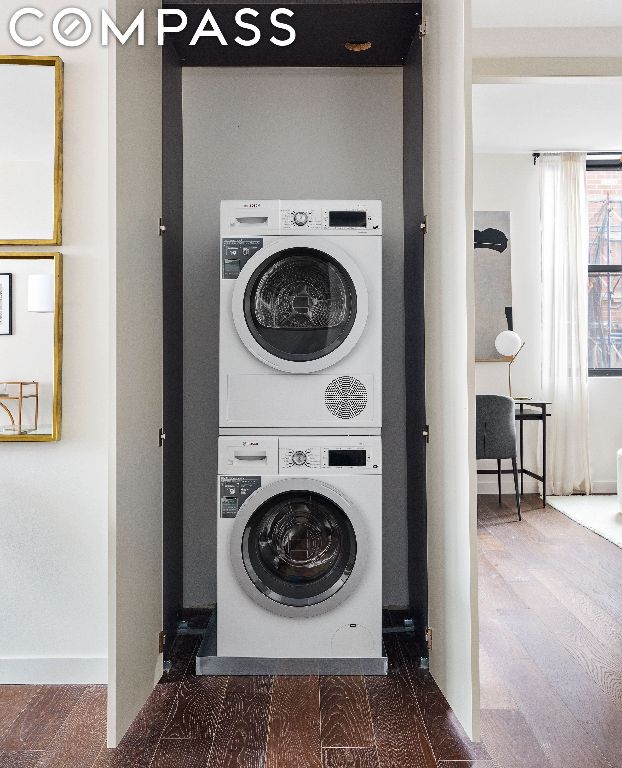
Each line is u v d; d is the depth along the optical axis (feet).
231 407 8.19
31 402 7.73
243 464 8.04
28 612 7.85
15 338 7.73
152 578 7.65
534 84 12.24
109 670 6.33
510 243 18.60
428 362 7.95
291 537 8.12
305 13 8.14
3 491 7.83
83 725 6.79
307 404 8.19
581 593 10.64
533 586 10.99
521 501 17.74
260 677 7.93
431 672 7.94
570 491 18.52
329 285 8.16
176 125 9.12
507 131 16.62
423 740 6.47
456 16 6.56
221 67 9.84
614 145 17.87
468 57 6.33
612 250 19.30
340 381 8.20
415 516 8.81
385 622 9.69
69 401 7.82
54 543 7.85
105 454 7.85
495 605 10.14
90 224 7.80
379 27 8.54
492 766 6.01
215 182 9.89
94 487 7.86
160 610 8.00
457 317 6.66
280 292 8.15
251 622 8.04
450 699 7.09
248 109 9.87
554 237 18.48
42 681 7.80
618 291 19.26
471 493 6.39
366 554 8.00
